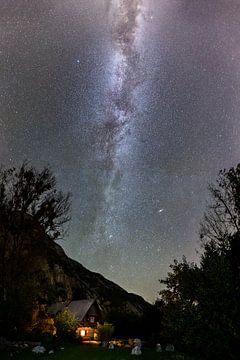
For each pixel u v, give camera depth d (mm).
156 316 49531
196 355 22328
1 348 30531
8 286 42688
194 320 19797
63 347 34750
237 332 19188
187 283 22562
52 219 48250
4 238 45312
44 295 72750
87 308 66250
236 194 30984
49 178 48812
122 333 54219
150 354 27828
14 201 46906
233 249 24203
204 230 30531
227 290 19594
